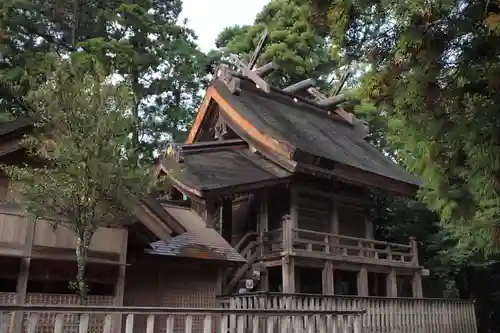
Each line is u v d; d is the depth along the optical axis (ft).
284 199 55.98
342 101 75.77
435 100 23.81
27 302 29.25
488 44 22.27
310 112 74.49
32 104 27.07
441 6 21.80
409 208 75.61
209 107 64.59
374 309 46.88
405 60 23.62
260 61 90.27
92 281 32.27
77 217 25.67
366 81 25.72
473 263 64.34
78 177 24.80
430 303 52.65
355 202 60.34
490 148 22.47
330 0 25.91
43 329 28.71
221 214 56.90
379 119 84.53
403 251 74.49
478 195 26.25
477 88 23.09
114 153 25.86
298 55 92.79
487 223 28.89
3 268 29.73
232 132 62.64
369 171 55.72
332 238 56.18
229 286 47.03
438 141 25.11
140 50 86.94
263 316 28.37
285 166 51.65
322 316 30.60
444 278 73.97
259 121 58.03
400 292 74.84
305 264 48.55
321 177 53.21
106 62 69.10
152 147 90.07
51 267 31.35
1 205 29.60
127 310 23.30
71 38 82.74
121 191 26.12
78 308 22.17
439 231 71.51
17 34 73.61
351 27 25.89
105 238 31.91
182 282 39.70
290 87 74.90
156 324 37.22
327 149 57.72
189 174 49.49
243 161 57.52
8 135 30.83
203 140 68.28
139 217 32.63
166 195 55.83
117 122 26.14
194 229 45.50
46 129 26.43
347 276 64.80
